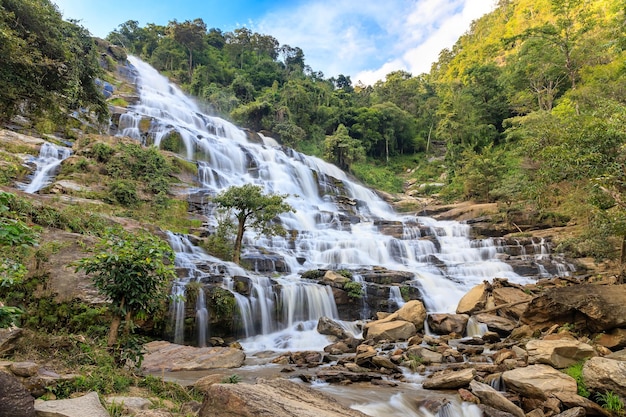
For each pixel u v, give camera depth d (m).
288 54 82.25
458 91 55.34
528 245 22.12
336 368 8.68
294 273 17.33
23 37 14.98
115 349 6.20
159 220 18.02
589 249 15.88
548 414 6.00
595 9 42.88
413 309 13.06
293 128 49.41
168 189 21.19
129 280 6.07
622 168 10.13
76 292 9.37
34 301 8.89
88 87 18.47
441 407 6.28
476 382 7.03
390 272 17.42
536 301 10.38
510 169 35.66
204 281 12.46
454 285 17.73
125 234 6.56
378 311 15.04
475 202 34.38
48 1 16.28
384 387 7.45
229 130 40.25
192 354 8.87
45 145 21.77
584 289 9.81
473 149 46.44
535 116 30.80
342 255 20.88
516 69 42.25
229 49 72.88
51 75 15.57
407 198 41.28
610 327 8.66
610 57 35.28
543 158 12.47
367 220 29.20
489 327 12.30
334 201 34.06
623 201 10.80
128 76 49.28
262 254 18.12
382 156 60.50
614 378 6.12
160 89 51.59
